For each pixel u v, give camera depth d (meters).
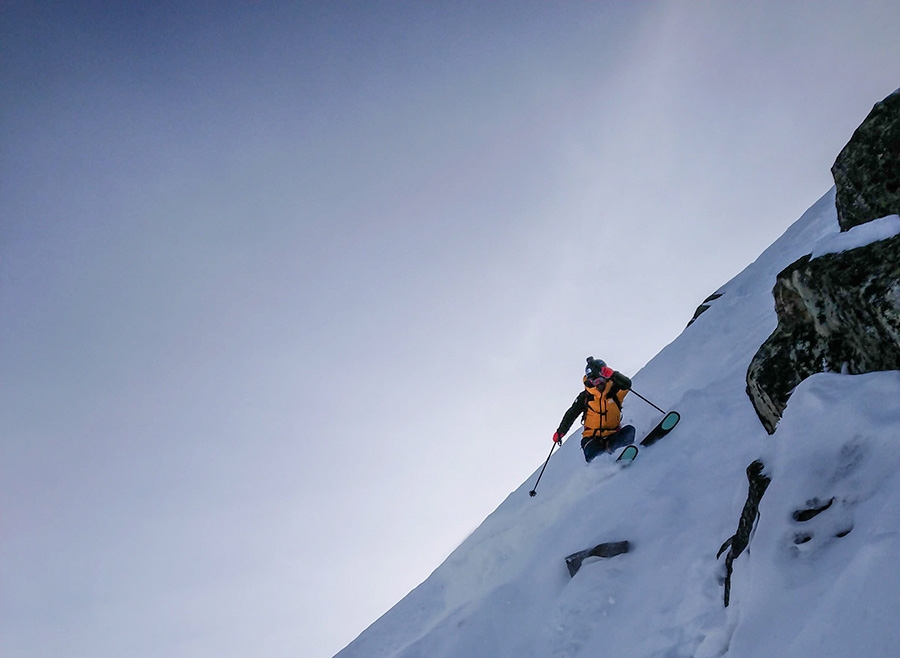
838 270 4.12
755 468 4.08
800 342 4.59
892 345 3.69
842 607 2.55
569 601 5.70
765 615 3.09
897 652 2.14
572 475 8.61
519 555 7.93
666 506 6.06
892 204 4.21
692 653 4.00
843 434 3.51
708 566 4.68
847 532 3.07
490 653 6.15
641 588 5.18
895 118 4.24
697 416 7.67
